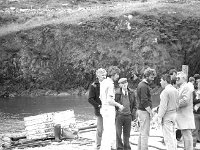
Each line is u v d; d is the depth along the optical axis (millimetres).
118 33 38281
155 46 37438
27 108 26406
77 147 10789
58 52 38094
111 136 8992
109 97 8859
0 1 48344
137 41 37594
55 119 12711
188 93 8766
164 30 38812
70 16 42156
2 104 28875
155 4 43844
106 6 46688
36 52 38281
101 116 9727
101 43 37844
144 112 8734
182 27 39312
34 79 37344
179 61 38156
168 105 8406
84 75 36812
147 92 8625
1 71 37469
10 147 11578
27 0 49938
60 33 38875
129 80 35812
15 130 17484
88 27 38812
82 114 22672
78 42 38312
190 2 45000
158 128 12602
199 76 10719
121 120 9234
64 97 33719
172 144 8383
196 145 10492
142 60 36594
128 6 44156
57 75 37344
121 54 36938
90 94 9680
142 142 8773
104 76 9219
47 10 45719
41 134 12500
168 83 8508
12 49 38438
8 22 42750
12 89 36875
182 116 8883
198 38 38719
